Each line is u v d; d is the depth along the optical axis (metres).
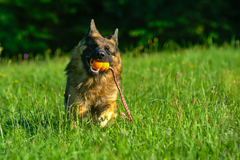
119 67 8.80
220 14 33.72
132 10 31.39
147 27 31.59
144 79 11.48
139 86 10.95
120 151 5.67
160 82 10.98
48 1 31.30
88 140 6.64
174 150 5.79
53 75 15.56
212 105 7.93
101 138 6.74
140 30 30.64
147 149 6.04
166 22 30.33
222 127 6.60
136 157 5.68
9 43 29.47
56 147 6.28
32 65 20.39
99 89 8.20
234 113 7.82
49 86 13.16
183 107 8.16
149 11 31.09
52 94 10.74
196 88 10.45
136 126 7.06
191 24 31.73
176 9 31.20
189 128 6.55
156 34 31.53
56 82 14.11
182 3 31.92
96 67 7.71
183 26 31.47
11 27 30.44
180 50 25.30
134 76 14.07
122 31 33.06
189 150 5.90
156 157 5.53
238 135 6.55
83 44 8.46
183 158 5.43
